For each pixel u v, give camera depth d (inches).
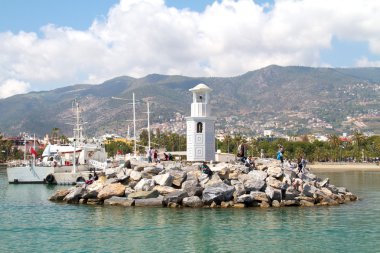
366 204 2532.0
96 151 5113.2
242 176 2449.6
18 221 2017.7
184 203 2282.2
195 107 2999.5
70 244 1571.1
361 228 1808.6
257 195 2304.4
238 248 1502.2
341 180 5319.9
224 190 2278.5
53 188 3863.2
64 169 4419.3
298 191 2421.3
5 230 1818.4
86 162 4916.3
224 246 1526.8
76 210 2285.9
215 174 2427.4
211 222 1908.2
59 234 1732.3
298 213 2130.9
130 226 1849.2
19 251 1485.0
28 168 4372.5
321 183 2746.1
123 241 1603.1
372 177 6087.6
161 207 2284.7
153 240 1612.9
